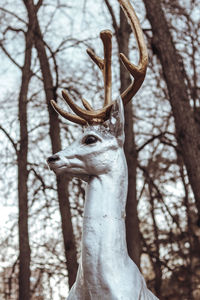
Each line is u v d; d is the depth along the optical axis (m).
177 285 14.61
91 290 4.51
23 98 14.10
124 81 13.98
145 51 5.14
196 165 11.45
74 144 4.77
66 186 13.23
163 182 15.23
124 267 4.58
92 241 4.56
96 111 4.91
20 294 13.10
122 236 4.65
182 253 14.16
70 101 4.96
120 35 14.34
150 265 15.80
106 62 5.27
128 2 5.24
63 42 14.10
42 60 14.02
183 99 11.81
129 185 13.26
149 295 4.68
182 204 15.04
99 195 4.66
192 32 14.97
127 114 13.70
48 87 13.87
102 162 4.70
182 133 11.64
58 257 14.23
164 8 15.07
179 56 14.11
